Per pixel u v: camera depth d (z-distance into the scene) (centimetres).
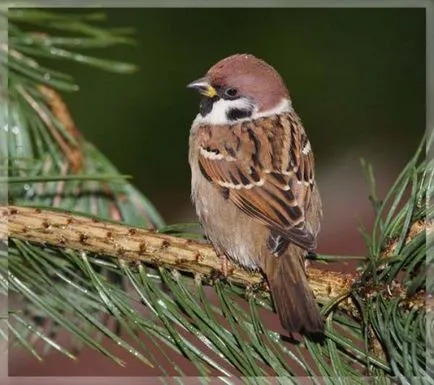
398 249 595
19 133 784
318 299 634
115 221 646
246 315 618
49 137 794
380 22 1398
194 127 898
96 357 1187
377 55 1400
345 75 1395
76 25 771
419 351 561
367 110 1395
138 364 1178
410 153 1384
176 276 639
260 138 834
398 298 579
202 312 607
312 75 1391
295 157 816
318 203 811
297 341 606
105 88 1269
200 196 839
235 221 786
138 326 608
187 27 1320
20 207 638
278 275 653
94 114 1273
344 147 1391
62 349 614
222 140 841
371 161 1385
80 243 632
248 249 764
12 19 757
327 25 1388
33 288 674
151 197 1332
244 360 581
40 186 786
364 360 607
